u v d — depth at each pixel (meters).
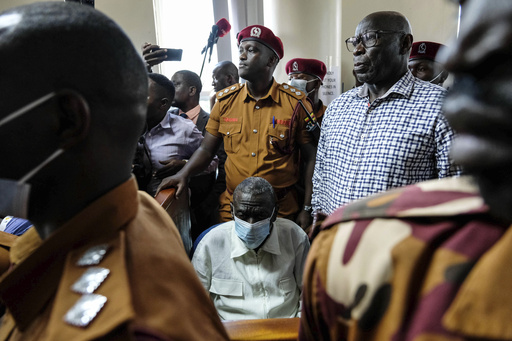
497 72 0.26
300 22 3.13
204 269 1.44
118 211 0.43
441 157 1.26
